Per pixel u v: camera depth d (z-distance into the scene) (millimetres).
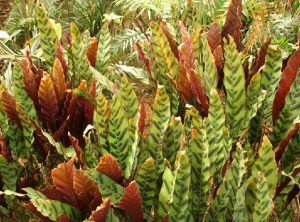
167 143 1306
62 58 1686
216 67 1635
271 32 2219
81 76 1627
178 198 1115
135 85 2400
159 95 1220
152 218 1273
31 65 1682
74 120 1534
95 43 1694
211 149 1221
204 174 1160
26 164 1494
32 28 2627
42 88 1441
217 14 2307
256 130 1497
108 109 1283
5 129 1469
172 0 2469
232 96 1388
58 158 1634
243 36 2305
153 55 1674
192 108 1243
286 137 1283
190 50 1538
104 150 1325
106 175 1191
